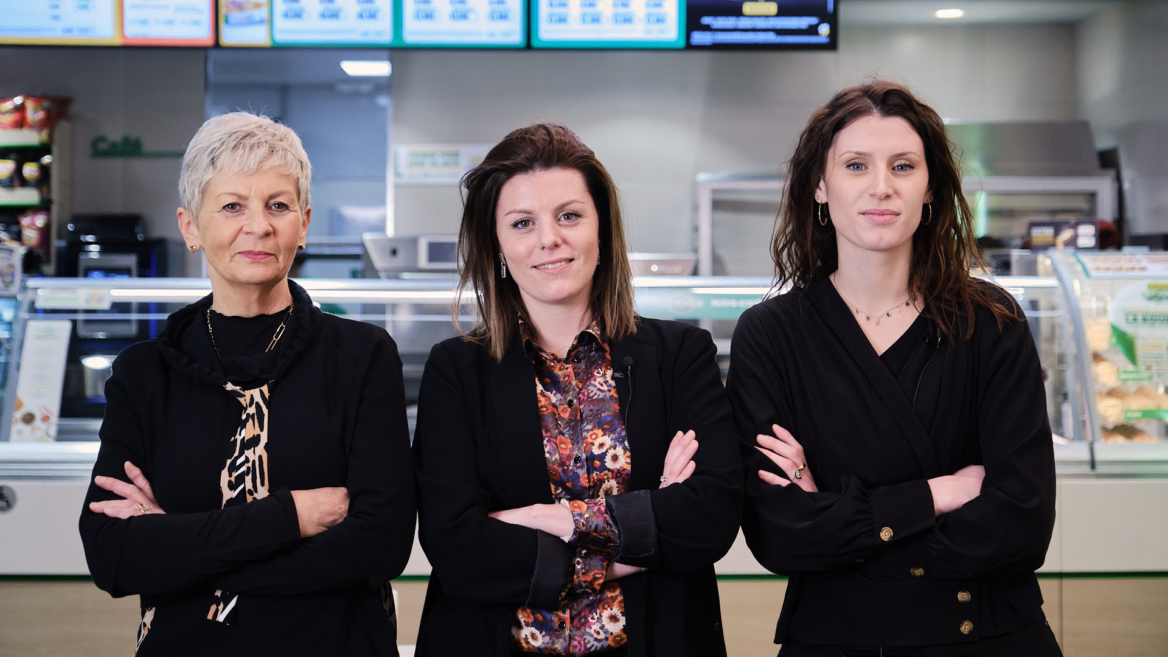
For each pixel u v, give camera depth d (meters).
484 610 1.21
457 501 1.21
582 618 1.20
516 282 1.31
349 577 1.17
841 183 1.33
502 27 3.90
